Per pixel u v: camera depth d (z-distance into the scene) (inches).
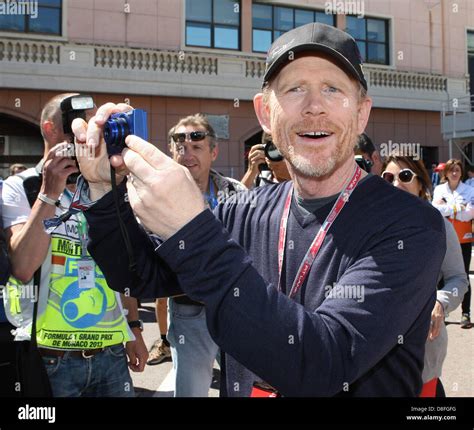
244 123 562.9
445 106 658.2
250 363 35.8
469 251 249.0
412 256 40.6
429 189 120.7
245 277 35.9
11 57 474.9
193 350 114.3
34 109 487.5
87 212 46.2
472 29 682.2
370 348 37.2
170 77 527.5
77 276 92.0
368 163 107.3
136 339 112.0
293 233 51.8
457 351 192.4
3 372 86.3
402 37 642.2
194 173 138.6
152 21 520.7
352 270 41.6
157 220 35.6
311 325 36.3
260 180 172.6
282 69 48.3
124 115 39.1
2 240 84.7
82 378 92.7
